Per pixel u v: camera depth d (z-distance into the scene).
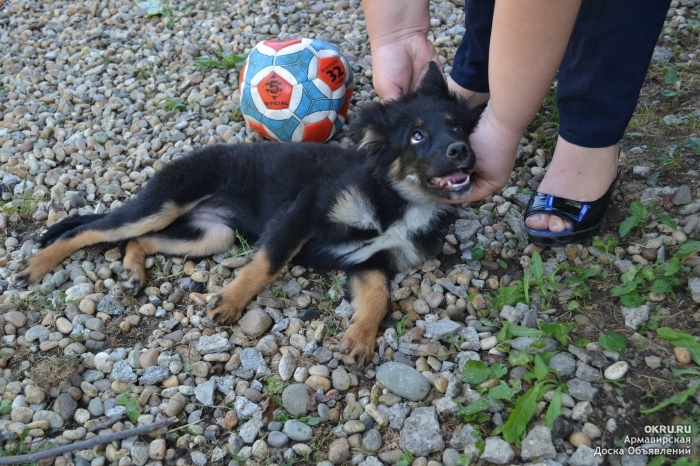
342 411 1.14
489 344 1.18
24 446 1.09
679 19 1.78
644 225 1.31
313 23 1.96
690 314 1.18
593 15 1.16
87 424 1.12
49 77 1.82
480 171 1.26
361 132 1.33
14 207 1.44
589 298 1.22
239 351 1.21
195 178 1.41
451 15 1.96
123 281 1.31
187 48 1.87
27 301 1.28
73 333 1.23
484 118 1.26
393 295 1.29
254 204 1.44
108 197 1.49
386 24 1.44
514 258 1.33
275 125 1.54
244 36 1.91
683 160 1.41
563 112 1.26
